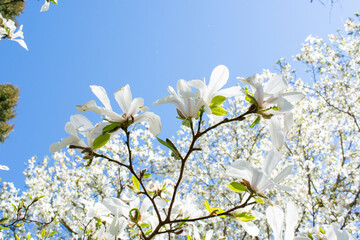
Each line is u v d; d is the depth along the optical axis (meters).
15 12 10.52
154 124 1.52
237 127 10.46
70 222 7.51
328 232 1.50
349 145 10.20
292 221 1.34
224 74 1.46
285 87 1.43
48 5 4.15
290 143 9.50
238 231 8.84
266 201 7.72
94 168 8.39
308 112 9.90
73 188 9.15
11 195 7.42
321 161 8.91
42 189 8.30
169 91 1.46
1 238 4.17
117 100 1.47
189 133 10.17
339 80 9.89
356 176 8.45
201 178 9.37
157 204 2.05
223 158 9.97
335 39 9.80
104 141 1.48
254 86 1.42
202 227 8.11
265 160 1.46
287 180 8.20
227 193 9.23
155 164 9.36
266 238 8.60
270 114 1.41
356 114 9.79
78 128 1.44
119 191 8.36
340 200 7.68
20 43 3.80
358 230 7.78
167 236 2.18
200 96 1.46
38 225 6.51
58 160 9.52
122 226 1.73
